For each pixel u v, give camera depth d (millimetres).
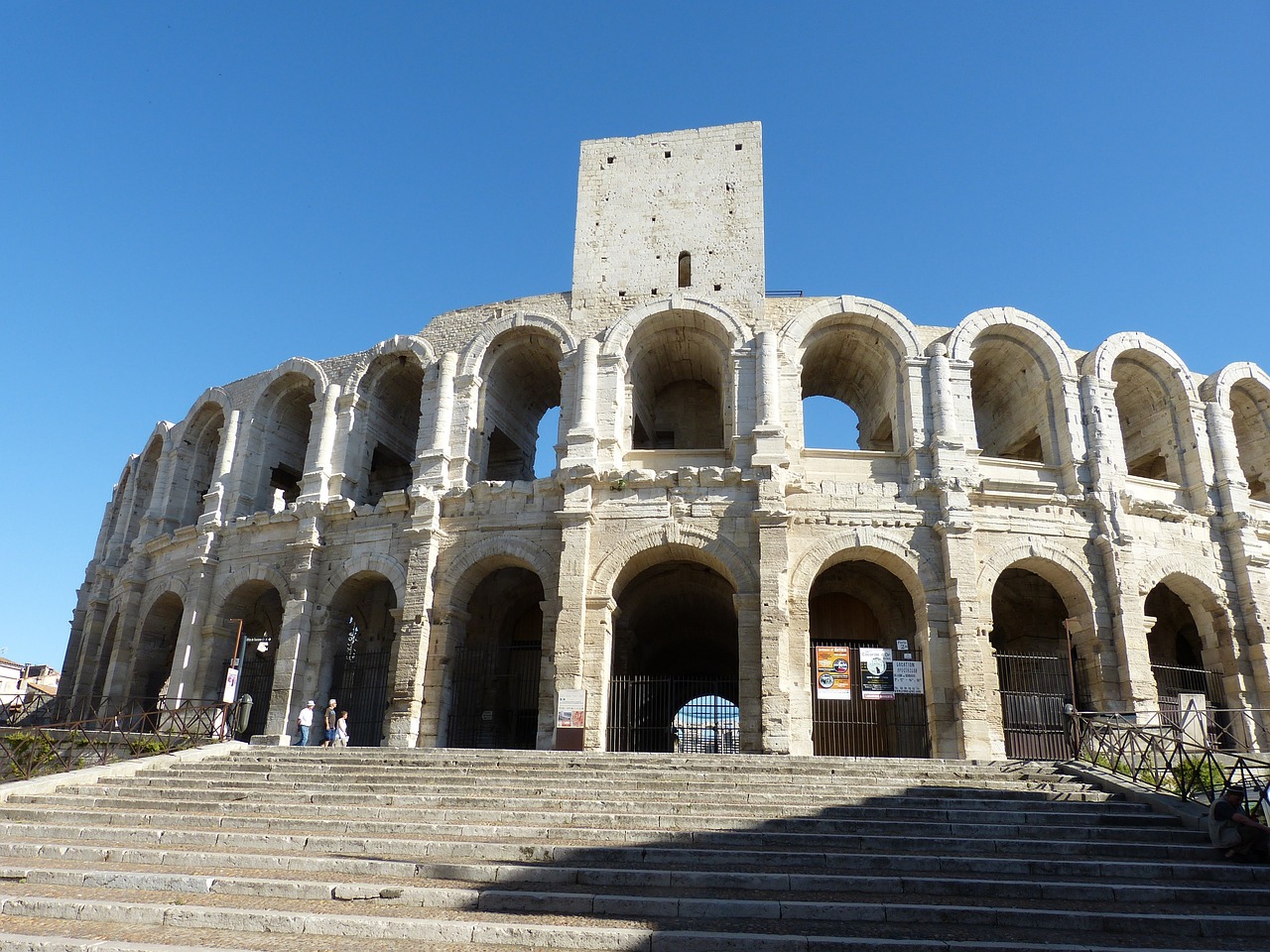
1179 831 18656
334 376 41594
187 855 16531
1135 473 41344
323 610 36469
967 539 32156
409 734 32469
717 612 45000
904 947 11836
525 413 43531
